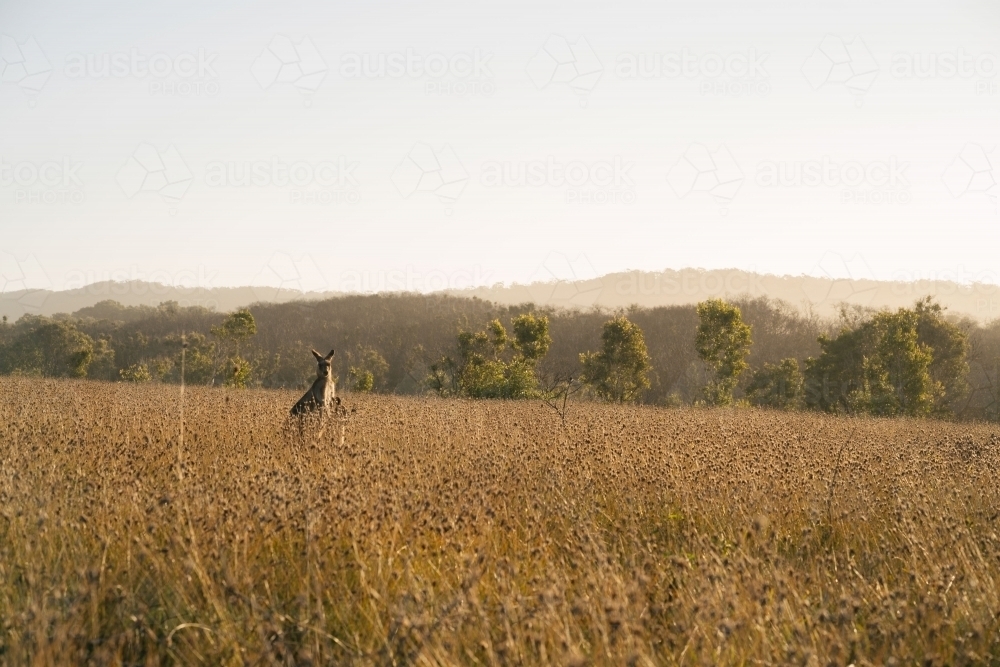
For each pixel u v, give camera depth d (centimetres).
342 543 569
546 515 711
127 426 1134
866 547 644
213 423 1199
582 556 548
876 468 957
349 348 9294
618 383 4122
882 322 4247
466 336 4059
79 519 611
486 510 641
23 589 515
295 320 10719
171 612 502
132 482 707
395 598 494
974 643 470
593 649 439
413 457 902
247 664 416
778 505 750
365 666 422
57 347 6856
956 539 625
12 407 1355
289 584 545
